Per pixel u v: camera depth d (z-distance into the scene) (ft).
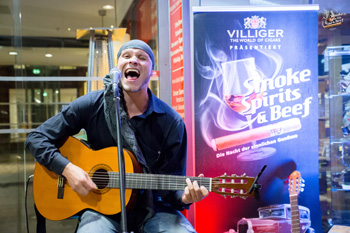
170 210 5.87
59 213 5.71
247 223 7.48
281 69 7.56
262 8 7.49
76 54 9.98
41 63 9.89
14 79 9.77
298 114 7.59
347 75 8.60
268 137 7.55
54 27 9.89
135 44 5.69
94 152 5.70
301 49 7.57
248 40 7.50
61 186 5.69
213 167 7.48
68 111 5.88
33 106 9.84
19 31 9.78
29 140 5.74
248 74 7.51
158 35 9.18
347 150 8.66
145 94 5.85
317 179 7.60
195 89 7.45
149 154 5.98
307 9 7.54
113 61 9.02
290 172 7.56
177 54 8.43
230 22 7.45
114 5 9.79
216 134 7.48
